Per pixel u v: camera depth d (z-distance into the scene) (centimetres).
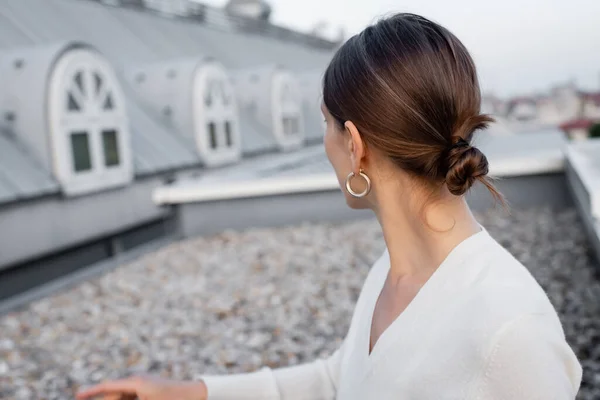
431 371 80
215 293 564
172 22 2156
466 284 83
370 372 88
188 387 123
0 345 460
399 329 87
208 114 1290
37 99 800
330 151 101
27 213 754
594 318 409
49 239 790
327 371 129
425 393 80
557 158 779
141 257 740
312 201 845
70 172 823
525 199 803
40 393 374
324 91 98
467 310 80
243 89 1761
